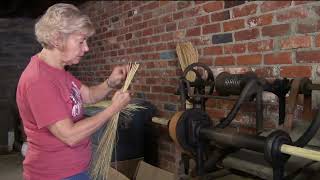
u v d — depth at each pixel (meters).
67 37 1.49
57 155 1.55
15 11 5.39
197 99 2.53
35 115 1.45
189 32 2.98
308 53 2.13
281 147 1.47
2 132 4.75
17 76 5.83
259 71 2.42
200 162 1.91
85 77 5.09
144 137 3.25
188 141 1.89
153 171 2.63
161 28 3.32
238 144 1.66
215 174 2.06
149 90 3.54
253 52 2.45
